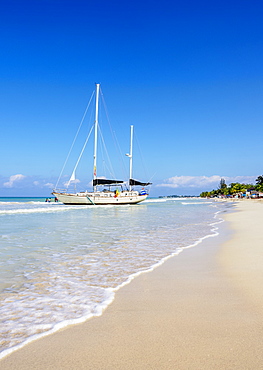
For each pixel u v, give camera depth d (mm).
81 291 5672
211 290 5637
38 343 3607
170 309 4676
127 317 4371
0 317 4402
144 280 6445
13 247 10609
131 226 18547
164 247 10711
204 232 15328
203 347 3428
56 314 4508
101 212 37469
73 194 56812
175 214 32344
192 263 8086
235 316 4316
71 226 18516
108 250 10070
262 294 5281
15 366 3109
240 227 17375
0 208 47375
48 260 8461
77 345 3543
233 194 173875
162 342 3574
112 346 3502
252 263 7832
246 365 3045
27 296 5375
